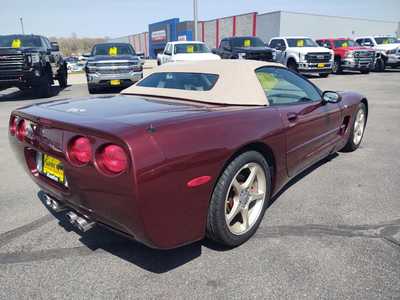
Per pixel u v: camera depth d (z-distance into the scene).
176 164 1.88
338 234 2.69
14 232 2.77
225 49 16.41
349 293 2.04
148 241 1.92
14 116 2.64
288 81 3.22
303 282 2.14
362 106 4.75
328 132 3.68
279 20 34.34
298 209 3.12
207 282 2.15
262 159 2.55
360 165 4.30
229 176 2.24
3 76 9.83
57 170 2.25
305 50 15.79
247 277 2.19
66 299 2.03
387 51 19.50
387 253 2.42
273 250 2.48
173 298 2.02
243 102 2.69
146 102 2.71
